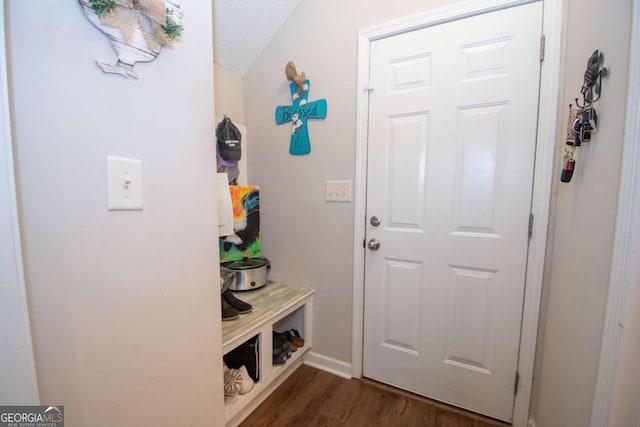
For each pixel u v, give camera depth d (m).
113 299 0.67
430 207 1.40
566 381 0.93
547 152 1.15
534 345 1.23
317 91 1.61
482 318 1.33
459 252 1.35
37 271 0.54
